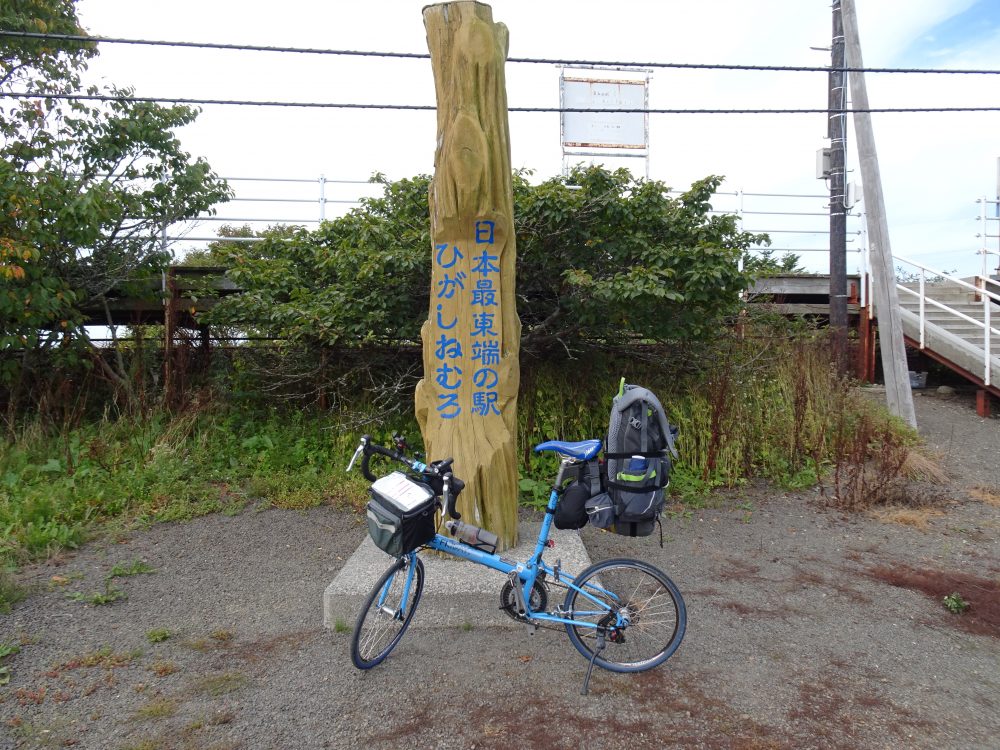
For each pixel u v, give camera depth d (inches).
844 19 321.7
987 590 170.4
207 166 312.8
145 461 251.8
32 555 187.5
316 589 172.1
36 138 285.1
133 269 295.9
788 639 144.3
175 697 122.0
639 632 134.4
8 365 278.4
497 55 164.6
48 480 238.4
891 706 119.7
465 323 169.2
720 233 258.4
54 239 257.6
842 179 377.7
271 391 307.1
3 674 128.5
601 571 129.7
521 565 130.6
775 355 307.3
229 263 303.0
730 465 259.9
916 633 147.8
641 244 236.5
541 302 270.1
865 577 179.0
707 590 170.2
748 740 109.7
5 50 294.4
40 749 107.1
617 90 457.4
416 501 118.3
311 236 288.0
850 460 263.4
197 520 222.4
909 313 394.0
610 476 127.7
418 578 138.8
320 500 238.5
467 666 131.6
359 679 127.4
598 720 114.6
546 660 133.7
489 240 168.2
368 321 243.1
